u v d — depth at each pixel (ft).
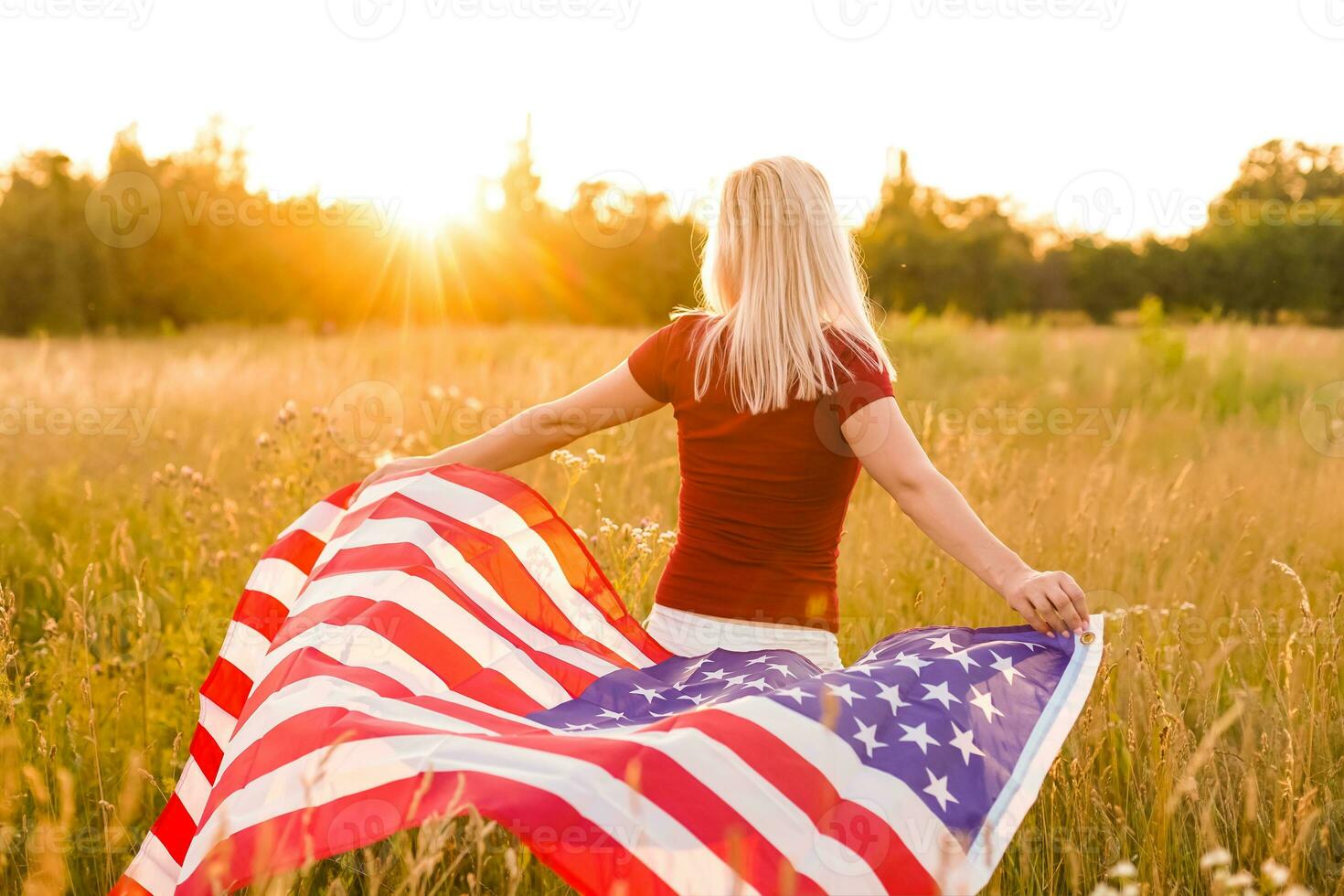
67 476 16.49
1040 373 34.99
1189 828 7.11
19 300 89.04
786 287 6.18
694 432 6.60
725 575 6.50
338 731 5.05
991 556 5.91
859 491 15.75
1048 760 5.26
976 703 5.47
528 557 7.00
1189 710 8.72
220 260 91.15
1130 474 17.92
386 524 6.89
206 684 6.98
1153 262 98.32
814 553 6.48
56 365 28.96
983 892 6.43
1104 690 7.75
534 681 6.23
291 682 5.63
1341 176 94.12
